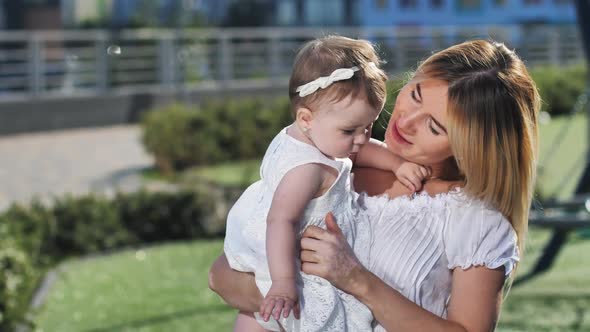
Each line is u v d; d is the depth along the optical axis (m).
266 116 13.70
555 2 27.17
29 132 16.41
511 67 2.14
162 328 5.76
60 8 22.73
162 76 18.36
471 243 2.09
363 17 24.84
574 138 14.96
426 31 22.16
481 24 26.50
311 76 2.09
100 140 15.55
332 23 24.62
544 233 7.97
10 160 13.50
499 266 2.08
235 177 11.91
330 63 2.08
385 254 2.14
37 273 7.02
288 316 2.10
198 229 8.80
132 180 11.94
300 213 2.09
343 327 2.09
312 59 2.10
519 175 2.11
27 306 5.87
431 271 2.13
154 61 18.36
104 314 6.12
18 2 22.52
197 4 23.41
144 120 12.96
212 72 19.47
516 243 2.14
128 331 5.72
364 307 2.10
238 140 13.38
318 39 2.18
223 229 8.85
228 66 19.59
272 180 2.15
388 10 25.16
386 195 2.23
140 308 6.24
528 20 26.92
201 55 19.28
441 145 2.13
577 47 24.73
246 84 19.61
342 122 2.08
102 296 6.59
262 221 2.18
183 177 11.98
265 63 20.30
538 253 7.30
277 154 2.16
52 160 13.49
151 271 7.39
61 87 17.62
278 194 2.10
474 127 2.07
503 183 2.10
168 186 11.51
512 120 2.09
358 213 2.18
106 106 17.38
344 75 2.05
